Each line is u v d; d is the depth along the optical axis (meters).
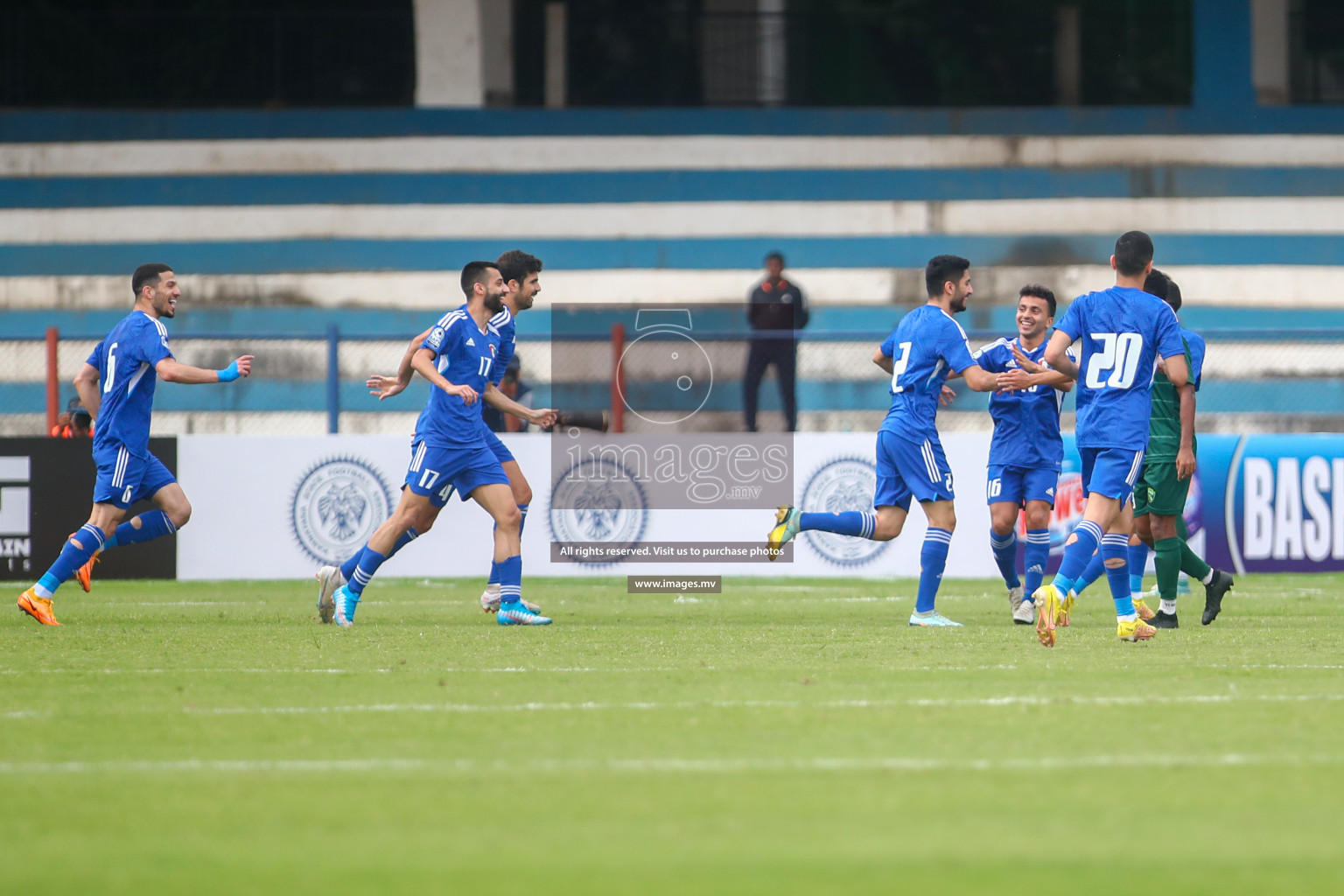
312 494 41.97
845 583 41.34
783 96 72.25
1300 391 60.94
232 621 29.53
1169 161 69.19
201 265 67.06
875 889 10.36
